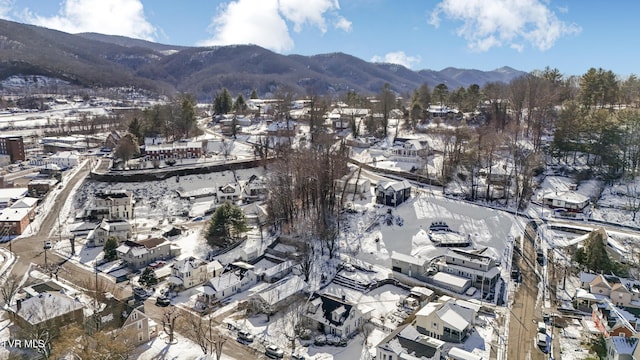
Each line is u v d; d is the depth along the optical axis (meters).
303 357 57.62
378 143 146.00
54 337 58.38
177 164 134.75
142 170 128.88
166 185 124.00
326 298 65.75
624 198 99.81
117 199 106.06
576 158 117.94
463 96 168.88
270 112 198.38
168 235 97.06
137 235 96.88
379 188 103.69
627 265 75.69
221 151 149.75
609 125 108.62
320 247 87.94
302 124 173.75
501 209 98.94
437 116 161.50
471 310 62.88
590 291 69.06
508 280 74.56
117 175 124.12
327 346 60.34
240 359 57.31
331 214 97.94
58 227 102.12
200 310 69.56
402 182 105.56
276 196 99.31
